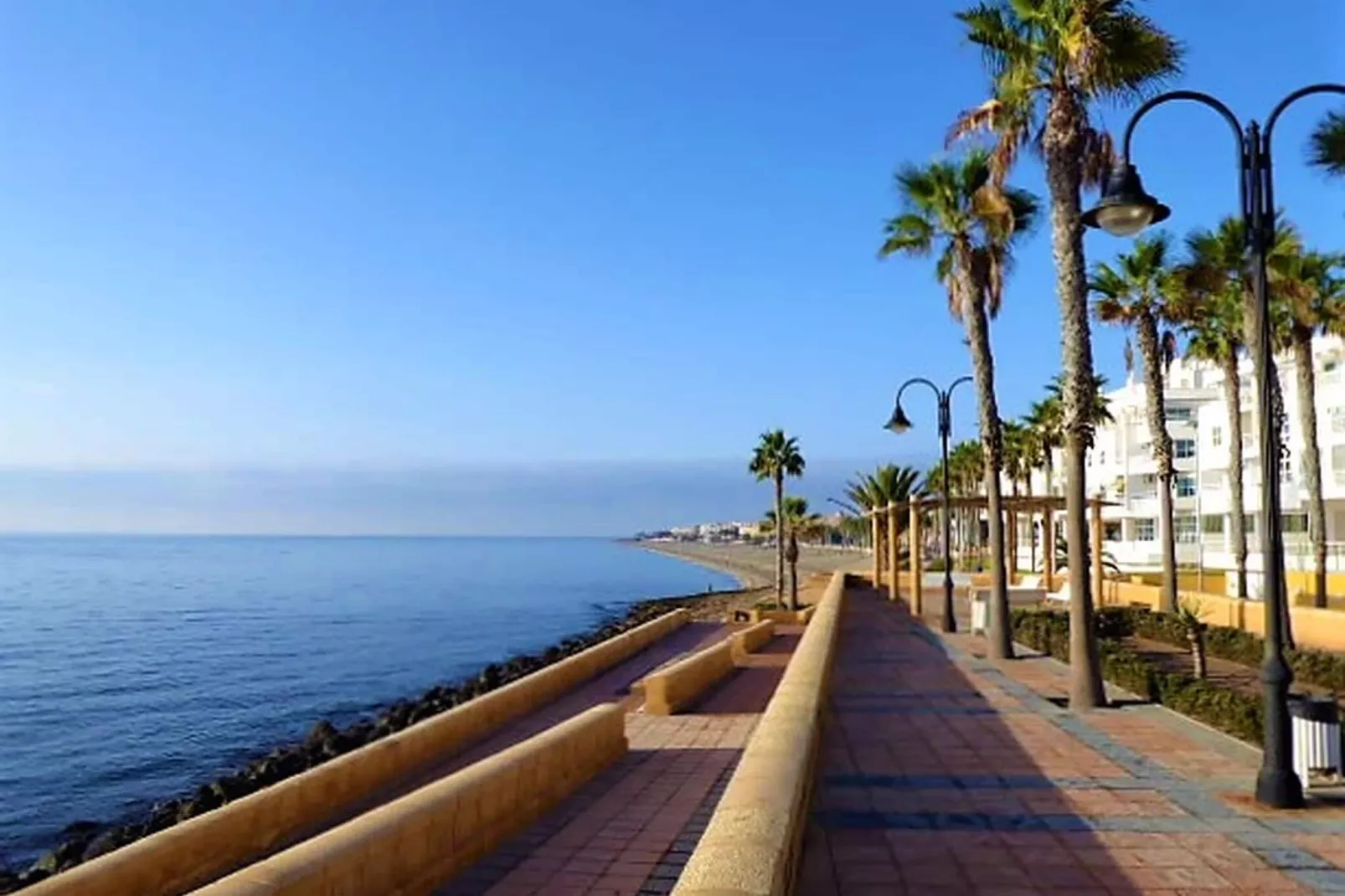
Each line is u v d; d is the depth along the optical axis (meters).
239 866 9.03
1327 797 9.04
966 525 85.50
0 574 113.31
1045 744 11.63
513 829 9.71
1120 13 14.00
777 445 51.75
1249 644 20.78
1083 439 14.61
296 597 80.38
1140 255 29.17
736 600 66.38
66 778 22.62
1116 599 35.09
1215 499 52.69
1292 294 27.55
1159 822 8.35
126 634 51.25
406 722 26.38
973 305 21.69
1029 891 6.75
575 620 63.84
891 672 18.59
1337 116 18.03
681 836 9.69
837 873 7.12
